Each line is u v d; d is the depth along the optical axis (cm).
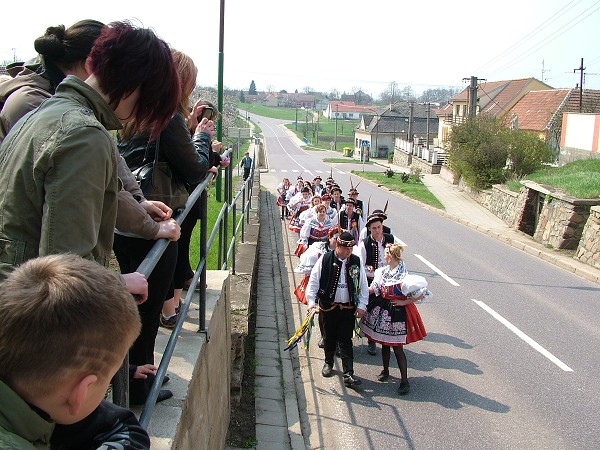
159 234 228
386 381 716
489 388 708
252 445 520
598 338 906
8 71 269
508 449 571
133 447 145
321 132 11181
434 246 1730
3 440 108
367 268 784
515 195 2139
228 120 4225
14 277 123
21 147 168
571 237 1653
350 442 572
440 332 912
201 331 346
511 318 999
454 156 3175
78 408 123
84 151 164
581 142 2655
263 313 916
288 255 1416
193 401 290
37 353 115
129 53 190
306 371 727
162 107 203
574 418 639
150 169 308
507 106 4819
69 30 235
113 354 126
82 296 120
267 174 4422
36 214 168
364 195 3275
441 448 568
